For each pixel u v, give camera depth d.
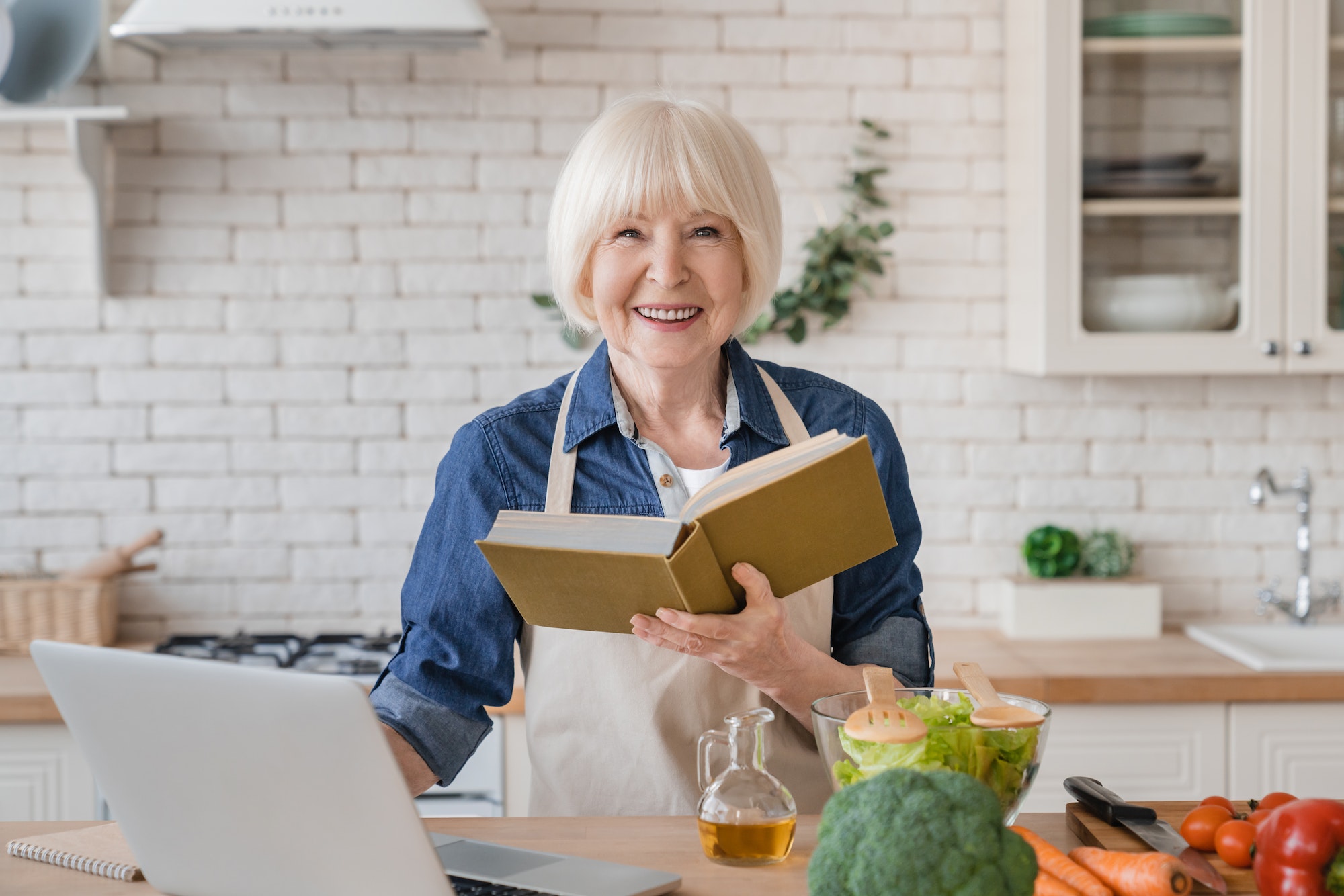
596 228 1.35
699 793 1.46
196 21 2.44
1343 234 2.62
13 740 2.37
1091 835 1.18
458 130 2.88
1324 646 2.85
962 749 1.01
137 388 2.87
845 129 2.91
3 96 2.68
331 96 2.86
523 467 1.45
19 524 2.87
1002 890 0.84
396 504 2.91
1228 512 2.97
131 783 1.01
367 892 0.95
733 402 1.50
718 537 1.10
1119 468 2.96
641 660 1.45
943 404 2.95
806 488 1.09
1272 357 2.62
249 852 0.99
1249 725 2.48
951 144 2.92
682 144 1.32
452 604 1.38
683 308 1.37
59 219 2.85
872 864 0.85
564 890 1.03
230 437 2.89
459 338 2.90
